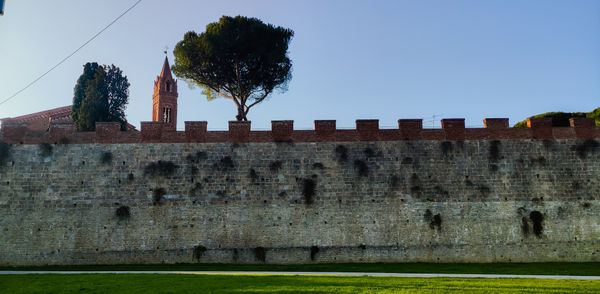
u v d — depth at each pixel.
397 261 32.25
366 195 33.41
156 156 33.75
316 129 34.75
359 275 24.03
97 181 33.09
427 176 33.91
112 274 24.52
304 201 33.19
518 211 33.38
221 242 32.25
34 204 32.50
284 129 34.69
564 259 32.59
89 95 46.81
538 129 35.25
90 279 22.03
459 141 34.75
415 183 33.72
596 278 23.09
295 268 28.95
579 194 33.94
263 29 45.19
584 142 35.09
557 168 34.44
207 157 33.84
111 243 31.95
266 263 31.89
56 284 20.45
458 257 32.41
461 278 22.48
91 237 32.00
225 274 24.52
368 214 33.06
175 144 34.06
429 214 33.12
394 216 33.03
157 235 32.22
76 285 20.05
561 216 33.41
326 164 34.00
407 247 32.53
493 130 35.06
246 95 47.53
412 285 19.62
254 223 32.66
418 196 33.47
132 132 34.22
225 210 32.84
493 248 32.62
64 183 32.97
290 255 32.16
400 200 33.34
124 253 31.83
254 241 32.34
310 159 34.09
